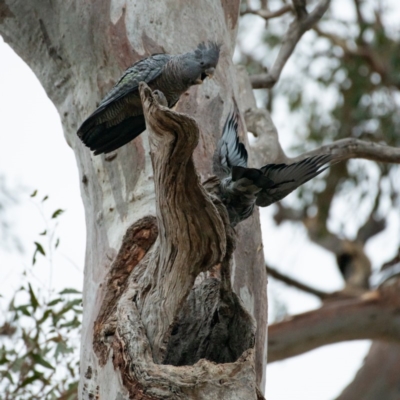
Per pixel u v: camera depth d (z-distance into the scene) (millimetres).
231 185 7941
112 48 10391
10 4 11070
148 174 9688
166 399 7391
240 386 7527
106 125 8812
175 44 10484
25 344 11664
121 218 9617
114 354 7883
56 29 10852
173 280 7754
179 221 7387
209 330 8289
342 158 12859
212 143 10016
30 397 11680
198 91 10289
